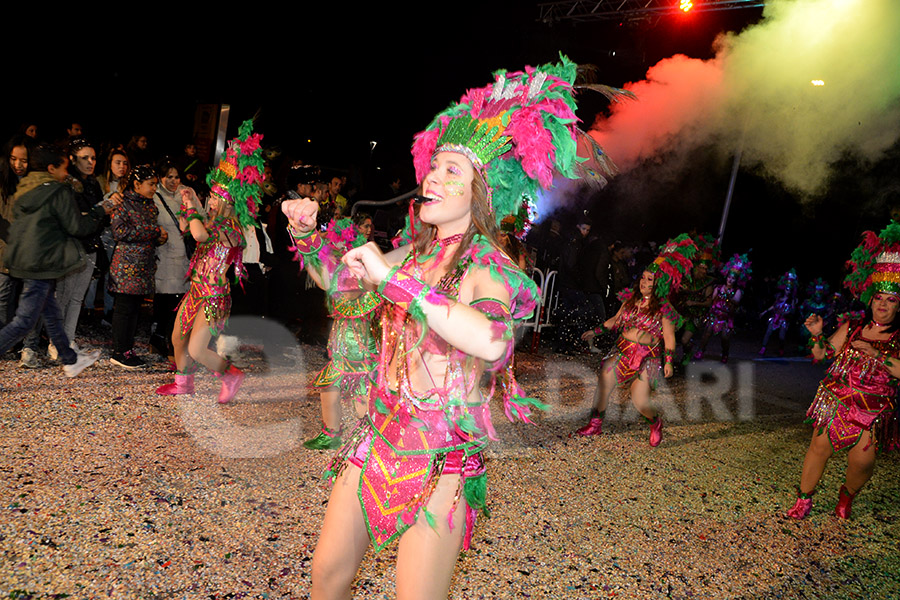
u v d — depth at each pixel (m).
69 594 2.65
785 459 6.18
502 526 3.88
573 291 10.50
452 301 1.79
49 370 5.64
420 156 2.26
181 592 2.77
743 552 4.03
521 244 7.38
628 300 5.95
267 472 4.08
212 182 5.18
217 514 3.46
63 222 4.98
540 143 2.05
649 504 4.58
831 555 4.16
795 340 17.27
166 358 6.57
